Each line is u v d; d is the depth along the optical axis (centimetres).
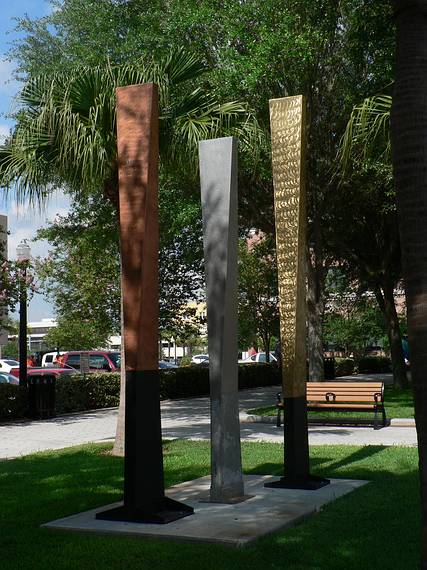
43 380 1958
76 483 949
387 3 1655
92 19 1984
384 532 653
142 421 730
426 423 386
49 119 1070
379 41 1752
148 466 731
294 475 864
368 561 568
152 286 743
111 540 660
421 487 388
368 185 2128
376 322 4550
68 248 2897
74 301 2964
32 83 1123
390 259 2688
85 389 2205
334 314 4138
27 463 1140
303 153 862
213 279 796
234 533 657
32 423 1858
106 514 732
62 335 4103
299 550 604
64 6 2053
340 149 1864
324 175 2045
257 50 1703
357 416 1711
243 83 1712
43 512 784
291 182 862
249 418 1764
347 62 1914
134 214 741
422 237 392
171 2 1908
